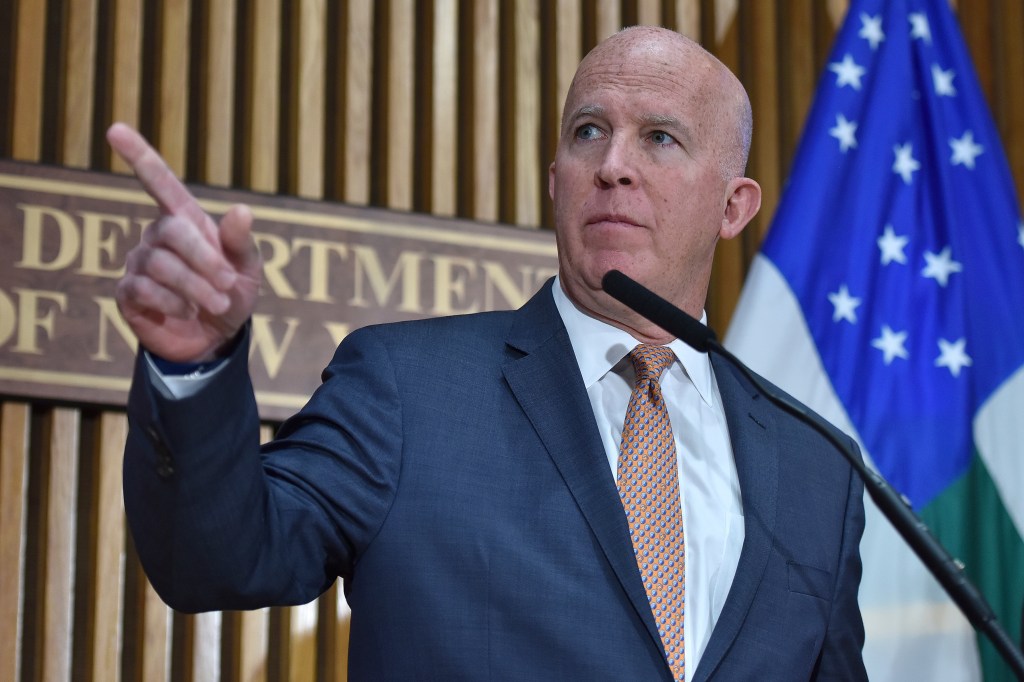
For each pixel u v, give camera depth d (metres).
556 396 2.95
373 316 5.55
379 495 2.75
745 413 3.21
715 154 3.23
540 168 6.17
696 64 3.24
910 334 6.06
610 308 3.12
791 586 2.96
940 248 6.22
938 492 5.88
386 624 2.68
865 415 5.90
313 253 5.52
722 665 2.78
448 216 5.78
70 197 5.22
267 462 2.79
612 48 3.25
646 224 3.11
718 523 3.00
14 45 5.52
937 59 6.51
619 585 2.71
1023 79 7.02
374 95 6.06
